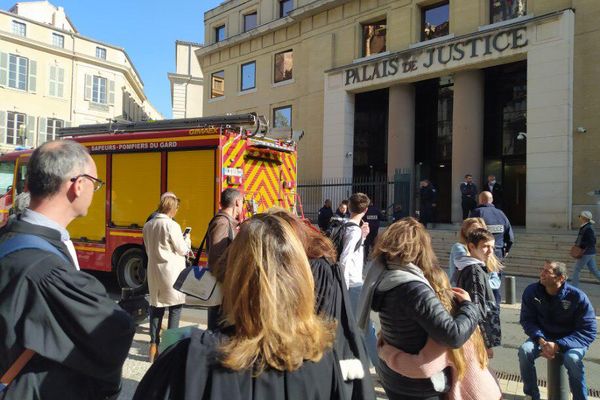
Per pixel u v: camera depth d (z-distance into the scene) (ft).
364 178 66.13
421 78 55.98
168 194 16.84
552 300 12.91
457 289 8.70
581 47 44.55
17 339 5.01
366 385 5.64
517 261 39.55
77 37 127.24
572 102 44.80
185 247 16.38
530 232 44.32
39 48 116.37
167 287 15.94
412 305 7.90
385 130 68.74
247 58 79.41
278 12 74.49
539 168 46.14
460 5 53.42
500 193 47.55
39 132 115.55
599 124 43.39
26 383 5.05
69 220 5.96
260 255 4.70
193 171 24.41
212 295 8.04
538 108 46.37
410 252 8.50
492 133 59.88
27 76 114.11
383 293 8.56
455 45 51.85
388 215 53.88
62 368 5.21
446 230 47.16
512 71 56.90
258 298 4.54
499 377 15.53
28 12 138.10
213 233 14.82
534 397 13.09
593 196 43.39
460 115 53.31
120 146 26.68
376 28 62.49
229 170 24.07
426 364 7.99
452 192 53.88
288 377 4.50
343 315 6.64
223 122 25.59
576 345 12.51
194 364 4.33
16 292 5.01
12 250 5.24
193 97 133.59
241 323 4.58
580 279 34.58
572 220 44.60
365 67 60.23
